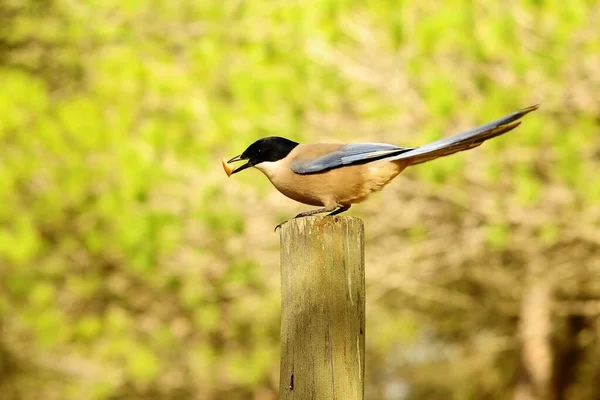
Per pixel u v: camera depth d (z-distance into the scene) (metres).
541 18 12.76
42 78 18.28
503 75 13.01
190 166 14.38
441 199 14.44
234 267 14.72
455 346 22.39
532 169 13.33
